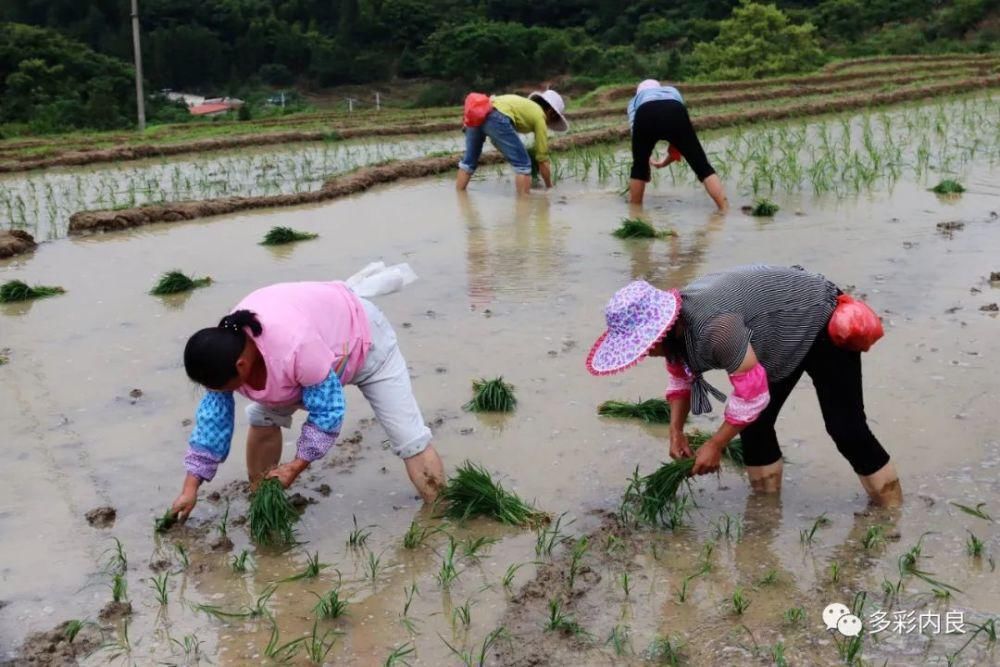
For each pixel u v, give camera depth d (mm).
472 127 12000
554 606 3953
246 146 18656
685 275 8406
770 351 4328
